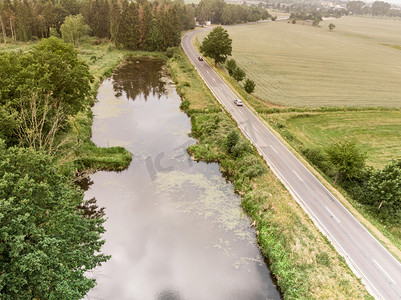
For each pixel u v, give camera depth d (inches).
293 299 933.2
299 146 1998.0
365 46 6919.3
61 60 1599.4
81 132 1838.1
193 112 2377.0
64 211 802.8
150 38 4443.9
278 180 1546.5
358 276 1019.9
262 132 2094.0
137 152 1797.5
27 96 1257.4
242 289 1005.2
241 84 3282.5
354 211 1376.7
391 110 2832.2
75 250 816.9
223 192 1504.7
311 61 4899.1
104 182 1505.9
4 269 658.2
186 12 6663.4
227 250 1157.7
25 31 4340.6
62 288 666.2
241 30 7672.2
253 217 1314.0
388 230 1336.1
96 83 2847.0
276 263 1064.2
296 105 2726.4
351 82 3821.4
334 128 2372.0
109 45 4552.2
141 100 2652.6
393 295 959.0
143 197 1418.6
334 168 1699.1
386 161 1940.2
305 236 1172.5
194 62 3922.2
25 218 653.3
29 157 800.3
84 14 5014.8
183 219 1299.2
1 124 1061.8
